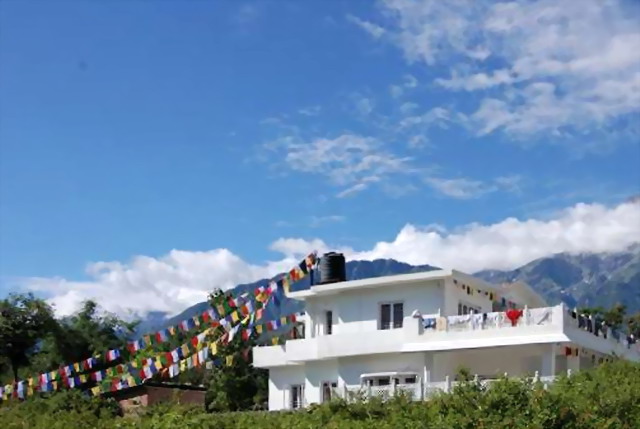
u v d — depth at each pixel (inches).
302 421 931.3
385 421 905.5
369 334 1558.8
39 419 1048.8
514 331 1407.5
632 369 1119.0
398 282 1596.9
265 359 1718.8
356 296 1662.2
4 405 1489.9
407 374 1514.5
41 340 2481.5
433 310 1568.7
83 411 1135.6
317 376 1674.5
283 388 1748.3
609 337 1531.7
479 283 1616.6
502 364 1480.1
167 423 928.9
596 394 896.9
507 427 819.4
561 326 1370.6
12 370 2460.6
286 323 1740.9
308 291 1704.0
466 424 841.5
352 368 1589.6
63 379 1504.7
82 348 2514.8
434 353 1498.5
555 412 831.7
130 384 1439.5
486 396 873.5
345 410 974.4
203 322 1396.4
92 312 2598.4
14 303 2405.3
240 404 2235.5
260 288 1389.0
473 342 1432.1
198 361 1363.2
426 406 927.0
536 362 1460.4
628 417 849.5
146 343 1395.2
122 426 968.9
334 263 1747.0
